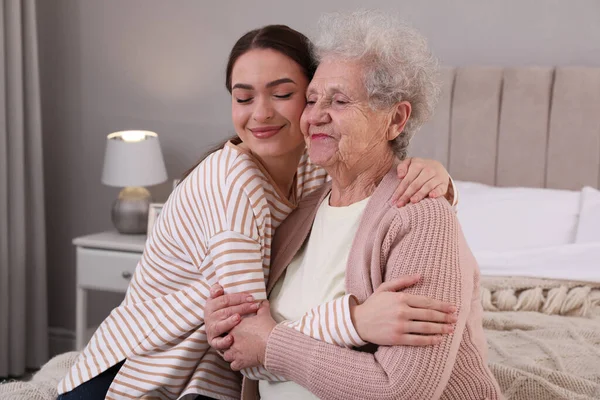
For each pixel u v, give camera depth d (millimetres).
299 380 1345
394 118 1443
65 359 2055
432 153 3381
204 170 1550
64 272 4215
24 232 3814
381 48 1379
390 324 1251
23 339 3854
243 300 1436
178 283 1632
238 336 1423
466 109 3320
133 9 3943
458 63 3482
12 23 3670
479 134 3309
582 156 3188
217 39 3820
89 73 4055
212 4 3807
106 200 4109
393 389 1238
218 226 1479
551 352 2008
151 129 3986
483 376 1344
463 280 1298
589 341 2168
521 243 2842
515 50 3402
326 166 1446
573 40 3324
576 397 1709
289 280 1533
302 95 1502
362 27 1408
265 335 1397
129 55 3980
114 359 1617
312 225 1547
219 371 1602
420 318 1244
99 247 3594
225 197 1479
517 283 2586
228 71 1556
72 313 4223
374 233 1377
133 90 3992
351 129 1391
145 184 3625
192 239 1567
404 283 1275
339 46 1411
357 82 1386
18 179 3760
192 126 3914
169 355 1576
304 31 3676
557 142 3215
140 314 1623
